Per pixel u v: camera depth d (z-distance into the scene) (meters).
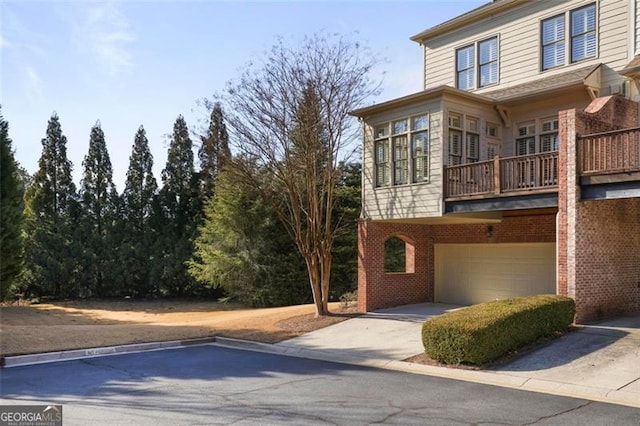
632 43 14.38
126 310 27.17
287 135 16.55
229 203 26.81
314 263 17.06
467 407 7.25
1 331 14.36
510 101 16.02
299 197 17.70
